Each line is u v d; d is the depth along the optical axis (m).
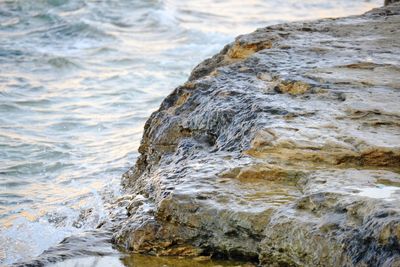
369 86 14.45
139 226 11.43
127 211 12.66
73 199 18.08
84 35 43.81
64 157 21.91
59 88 31.03
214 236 10.88
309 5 56.66
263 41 18.36
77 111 27.25
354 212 9.64
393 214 9.07
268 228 10.30
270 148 12.05
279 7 55.81
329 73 15.19
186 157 13.64
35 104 28.16
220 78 16.02
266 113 13.24
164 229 11.25
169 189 11.61
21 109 27.47
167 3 52.38
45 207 17.72
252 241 10.59
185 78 33.06
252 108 13.64
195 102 15.50
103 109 27.58
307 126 12.53
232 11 53.44
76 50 39.84
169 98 16.67
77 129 25.05
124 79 32.53
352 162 11.68
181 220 11.11
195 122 14.61
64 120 25.98
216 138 14.00
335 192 10.17
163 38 43.97
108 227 12.28
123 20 47.75
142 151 17.20
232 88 14.97
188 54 39.22
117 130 24.89
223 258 10.88
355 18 20.86
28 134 24.30
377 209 9.32
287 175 11.41
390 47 17.28
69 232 15.72
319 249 9.62
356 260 9.12
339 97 13.95
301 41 17.98
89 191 18.61
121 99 29.00
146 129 17.06
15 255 14.70
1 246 15.12
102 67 35.50
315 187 10.68
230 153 12.66
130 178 17.64
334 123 12.64
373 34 18.72
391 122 12.66
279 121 12.78
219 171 11.82
